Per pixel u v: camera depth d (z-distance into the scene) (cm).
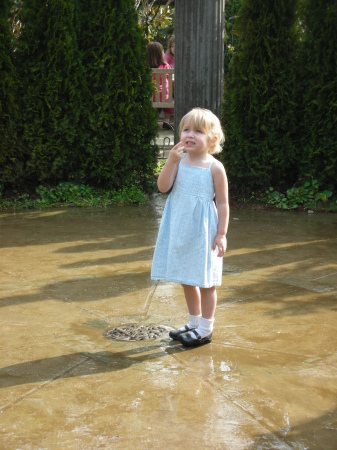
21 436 255
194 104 791
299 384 306
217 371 321
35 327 383
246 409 280
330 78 775
